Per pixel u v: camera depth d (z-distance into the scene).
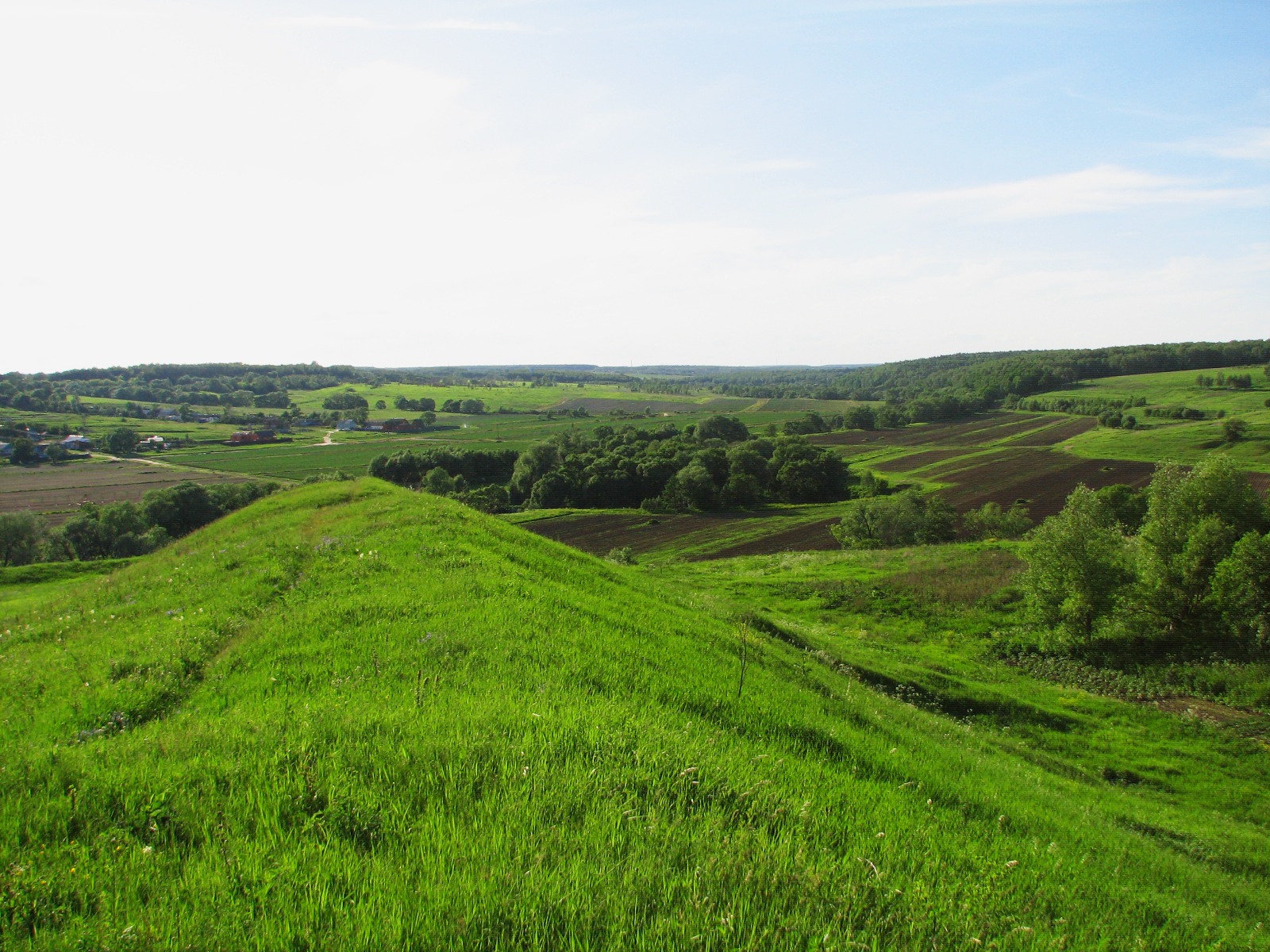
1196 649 27.89
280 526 24.84
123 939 3.82
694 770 6.55
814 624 33.91
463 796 5.67
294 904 4.27
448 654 10.47
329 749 6.36
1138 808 15.85
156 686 9.99
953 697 22.78
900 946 4.61
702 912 4.47
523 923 4.18
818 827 6.23
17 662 12.07
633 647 12.52
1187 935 6.54
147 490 91.00
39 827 4.95
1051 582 30.59
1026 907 5.80
